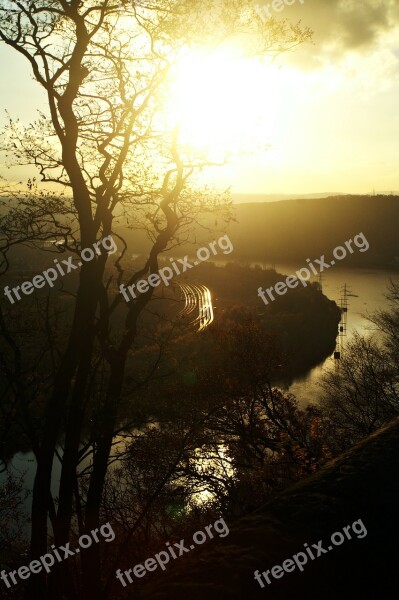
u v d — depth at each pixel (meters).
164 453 11.61
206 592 1.55
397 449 2.91
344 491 2.35
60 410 7.55
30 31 7.94
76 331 7.64
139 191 9.21
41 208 8.55
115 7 7.93
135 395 9.66
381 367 17.59
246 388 13.22
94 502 8.46
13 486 11.73
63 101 7.62
